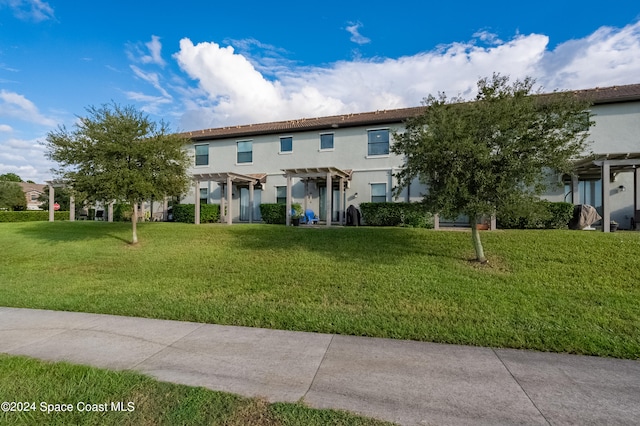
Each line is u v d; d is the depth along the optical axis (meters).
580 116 7.66
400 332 5.07
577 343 4.62
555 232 11.42
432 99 8.41
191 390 3.32
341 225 17.34
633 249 9.13
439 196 7.75
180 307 6.27
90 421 2.88
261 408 3.03
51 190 20.69
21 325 5.41
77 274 9.06
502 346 4.63
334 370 3.86
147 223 17.88
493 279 7.58
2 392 3.31
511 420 2.93
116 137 11.84
